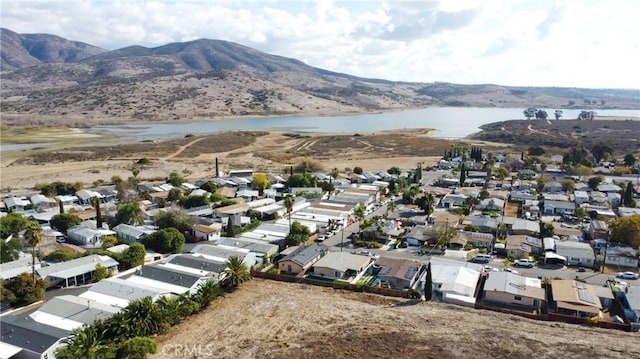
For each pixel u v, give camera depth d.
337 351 49.97
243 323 57.84
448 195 125.94
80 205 122.81
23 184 153.38
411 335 53.91
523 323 57.72
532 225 99.00
